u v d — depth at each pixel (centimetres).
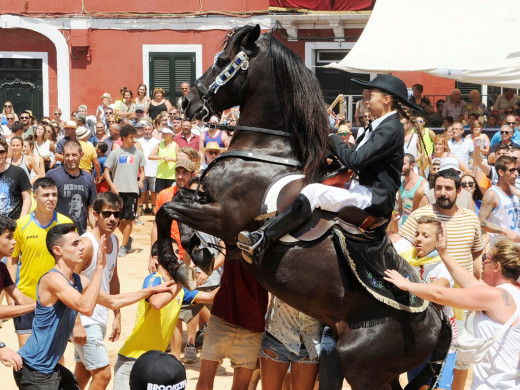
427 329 636
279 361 720
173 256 674
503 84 1706
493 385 621
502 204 1030
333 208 614
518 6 1853
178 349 912
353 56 1825
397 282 614
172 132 1958
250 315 717
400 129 615
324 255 620
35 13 2656
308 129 651
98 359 729
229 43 673
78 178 1128
